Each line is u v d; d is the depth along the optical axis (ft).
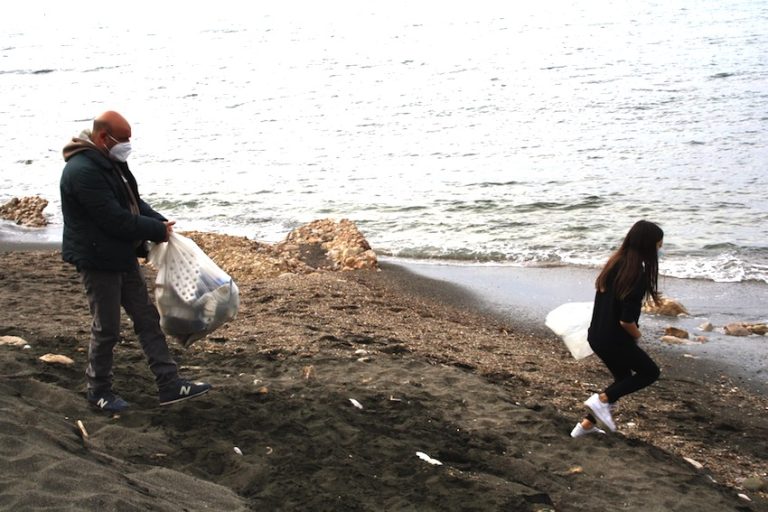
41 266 39.34
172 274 17.24
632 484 17.49
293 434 17.25
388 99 119.03
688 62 128.16
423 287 41.01
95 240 16.15
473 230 54.13
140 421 17.03
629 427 22.04
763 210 54.70
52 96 144.15
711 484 18.35
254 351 23.72
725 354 30.63
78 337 23.04
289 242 48.98
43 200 63.98
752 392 26.86
